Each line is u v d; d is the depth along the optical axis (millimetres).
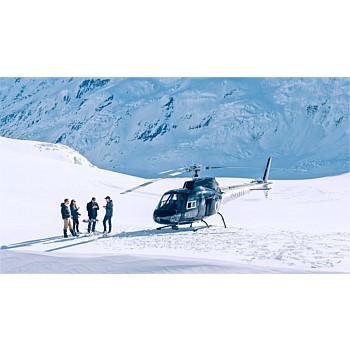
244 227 25531
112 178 51469
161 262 16828
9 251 18891
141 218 31297
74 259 17578
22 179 41906
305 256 17891
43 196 37656
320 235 22703
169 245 19938
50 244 20781
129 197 42031
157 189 48656
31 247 20078
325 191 52500
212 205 23125
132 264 16891
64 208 22562
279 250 18812
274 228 25219
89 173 51625
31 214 30562
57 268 17156
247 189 26625
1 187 38406
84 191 41906
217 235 22469
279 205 42156
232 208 39500
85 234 23156
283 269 16172
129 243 20562
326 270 16047
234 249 19078
